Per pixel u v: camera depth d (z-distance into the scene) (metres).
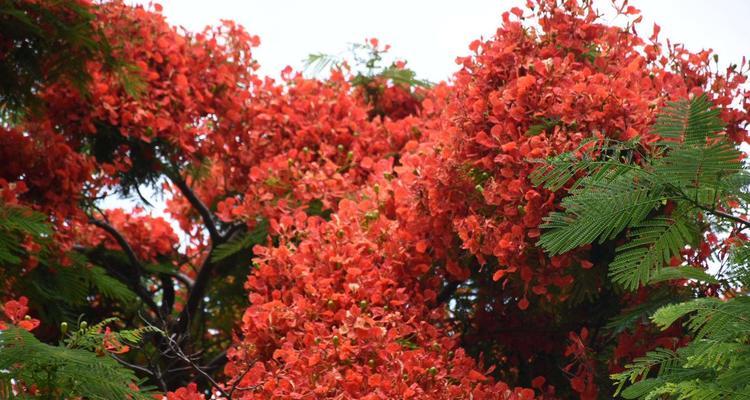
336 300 5.42
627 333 5.31
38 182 6.34
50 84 6.47
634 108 5.02
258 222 6.88
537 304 6.03
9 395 2.99
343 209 6.04
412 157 5.90
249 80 8.10
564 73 5.33
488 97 5.53
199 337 8.17
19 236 5.65
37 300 6.04
